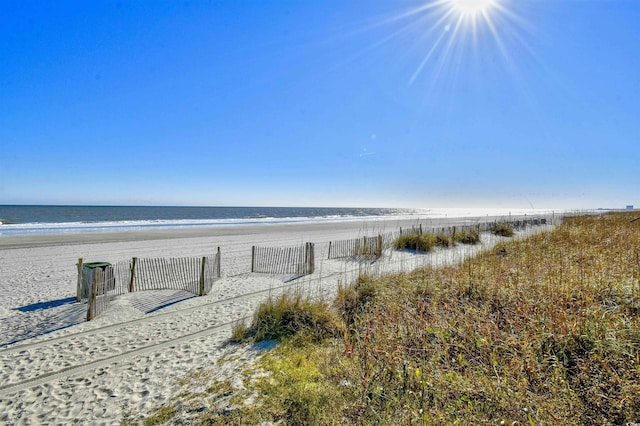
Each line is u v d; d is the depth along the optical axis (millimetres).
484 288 4922
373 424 2396
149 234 24000
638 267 5047
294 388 3043
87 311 6090
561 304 3766
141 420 2877
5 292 7934
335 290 7348
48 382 3734
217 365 3898
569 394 2447
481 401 2494
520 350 3076
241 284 8570
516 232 19266
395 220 49719
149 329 5375
